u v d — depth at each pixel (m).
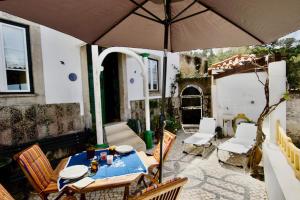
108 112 8.02
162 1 2.36
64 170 2.90
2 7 1.73
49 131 5.22
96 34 2.53
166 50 2.24
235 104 8.70
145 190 1.71
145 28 2.78
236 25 2.27
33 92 4.96
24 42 4.81
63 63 5.57
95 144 5.87
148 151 7.02
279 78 4.57
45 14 1.92
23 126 4.68
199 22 2.62
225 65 8.36
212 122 7.68
